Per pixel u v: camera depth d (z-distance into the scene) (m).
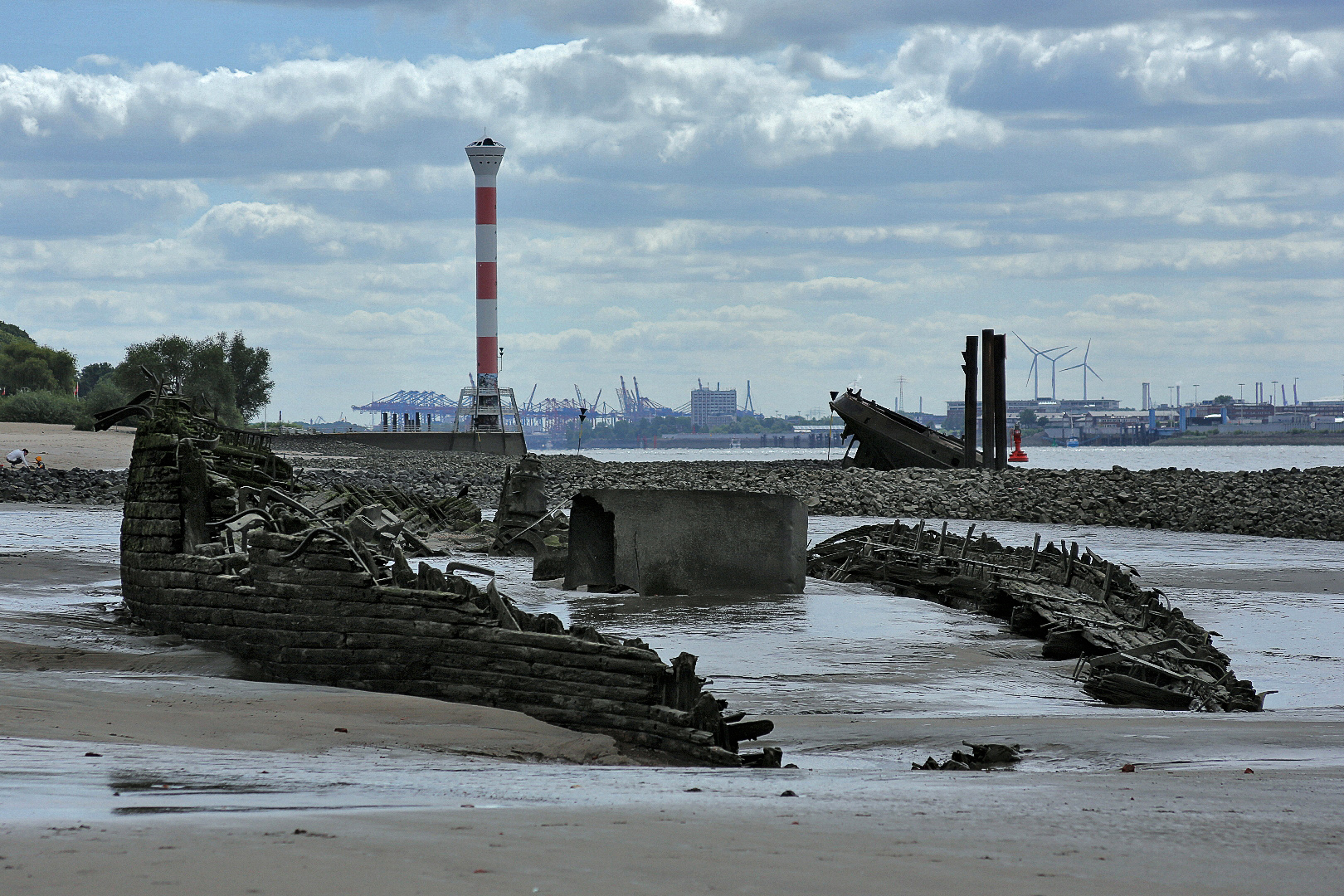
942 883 7.91
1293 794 12.56
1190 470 101.94
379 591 21.88
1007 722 20.91
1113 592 36.56
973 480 94.62
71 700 18.69
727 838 9.28
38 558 44.56
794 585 40.66
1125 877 8.23
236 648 24.69
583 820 10.02
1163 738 19.06
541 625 20.36
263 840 8.70
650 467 127.44
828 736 19.33
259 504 27.31
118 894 7.05
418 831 9.16
